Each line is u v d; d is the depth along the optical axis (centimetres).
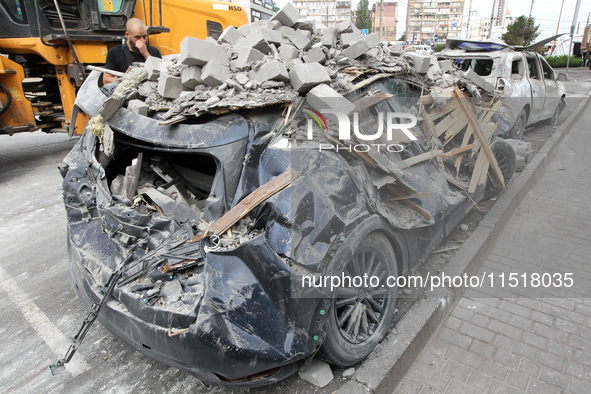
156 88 289
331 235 209
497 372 238
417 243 287
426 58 342
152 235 230
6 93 623
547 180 485
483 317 282
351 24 377
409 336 246
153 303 201
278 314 192
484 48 794
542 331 266
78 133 679
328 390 224
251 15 1122
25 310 322
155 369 257
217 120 240
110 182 299
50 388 245
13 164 743
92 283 232
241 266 190
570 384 227
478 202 387
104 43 692
